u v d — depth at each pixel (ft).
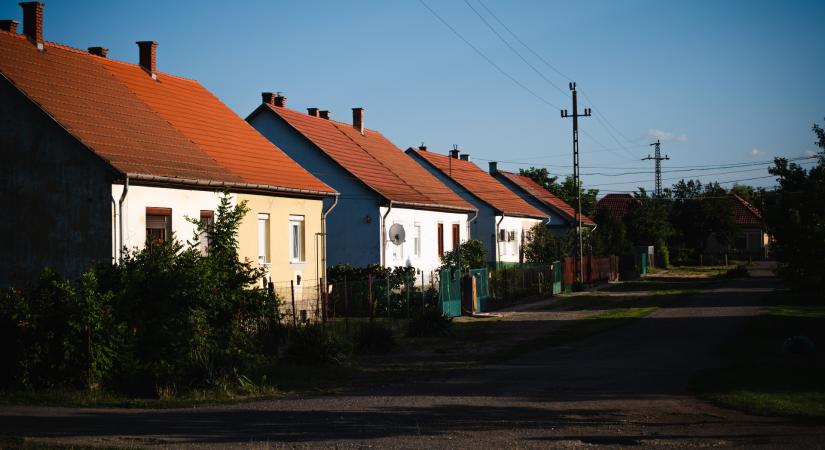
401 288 94.73
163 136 78.33
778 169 90.48
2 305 44.37
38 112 65.46
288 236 88.12
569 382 46.16
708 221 260.62
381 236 110.83
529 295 127.13
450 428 32.37
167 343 47.88
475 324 86.07
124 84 84.94
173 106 88.94
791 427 31.53
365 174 117.29
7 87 66.39
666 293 131.64
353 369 53.31
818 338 63.72
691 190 278.05
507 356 60.23
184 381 44.19
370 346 63.31
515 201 181.57
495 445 28.63
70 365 44.09
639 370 50.29
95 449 27.55
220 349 48.42
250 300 55.26
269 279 82.12
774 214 92.58
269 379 47.96
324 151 113.91
